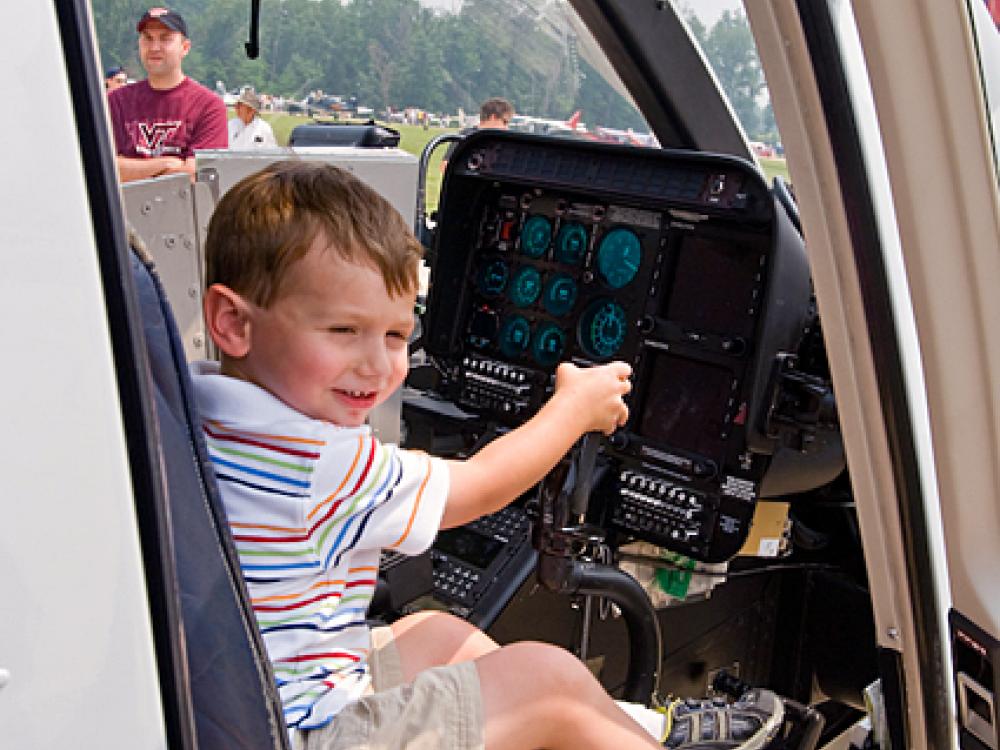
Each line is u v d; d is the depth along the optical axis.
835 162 1.30
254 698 0.83
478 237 2.71
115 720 0.70
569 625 2.40
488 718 1.20
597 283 2.48
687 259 2.34
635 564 2.38
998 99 1.18
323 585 1.13
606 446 2.39
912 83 1.16
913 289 1.27
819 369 2.19
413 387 2.90
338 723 1.13
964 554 1.37
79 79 0.67
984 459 1.30
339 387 1.12
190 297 1.95
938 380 1.29
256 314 1.11
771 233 2.09
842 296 1.38
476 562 2.38
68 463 0.67
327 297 1.08
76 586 0.68
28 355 0.65
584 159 2.44
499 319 2.69
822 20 1.22
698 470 2.26
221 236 1.12
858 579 2.59
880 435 1.43
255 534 1.08
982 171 1.17
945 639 1.56
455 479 1.25
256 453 1.08
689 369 2.33
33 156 0.65
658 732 1.76
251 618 0.84
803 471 2.22
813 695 2.73
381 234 1.10
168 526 0.72
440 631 1.48
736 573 2.51
